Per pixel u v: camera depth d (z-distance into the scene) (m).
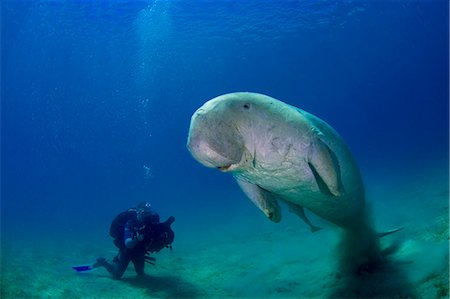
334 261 5.06
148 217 5.86
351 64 54.53
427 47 55.25
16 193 65.06
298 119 2.83
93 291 5.45
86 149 83.75
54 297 5.08
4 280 5.68
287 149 2.75
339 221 4.20
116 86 38.09
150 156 99.94
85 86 36.53
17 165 90.69
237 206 16.70
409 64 67.81
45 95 38.88
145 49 27.72
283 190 3.13
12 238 12.40
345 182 3.61
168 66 34.22
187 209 18.77
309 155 2.80
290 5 22.62
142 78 37.12
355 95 94.56
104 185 66.06
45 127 56.59
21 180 92.00
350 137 103.38
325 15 26.55
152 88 44.25
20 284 5.58
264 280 5.23
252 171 2.88
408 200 8.61
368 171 18.69
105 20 21.41
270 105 2.76
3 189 74.56
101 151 85.56
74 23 21.69
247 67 42.78
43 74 32.22
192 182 48.94
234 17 22.95
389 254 4.73
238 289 5.07
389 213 7.50
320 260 5.47
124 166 88.94
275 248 7.23
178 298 4.94
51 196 51.00
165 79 40.19
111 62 30.34
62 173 93.19
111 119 56.19
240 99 2.69
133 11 20.20
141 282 5.95
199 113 2.60
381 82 84.38
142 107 54.88
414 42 48.88
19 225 17.55
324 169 2.78
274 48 34.59
